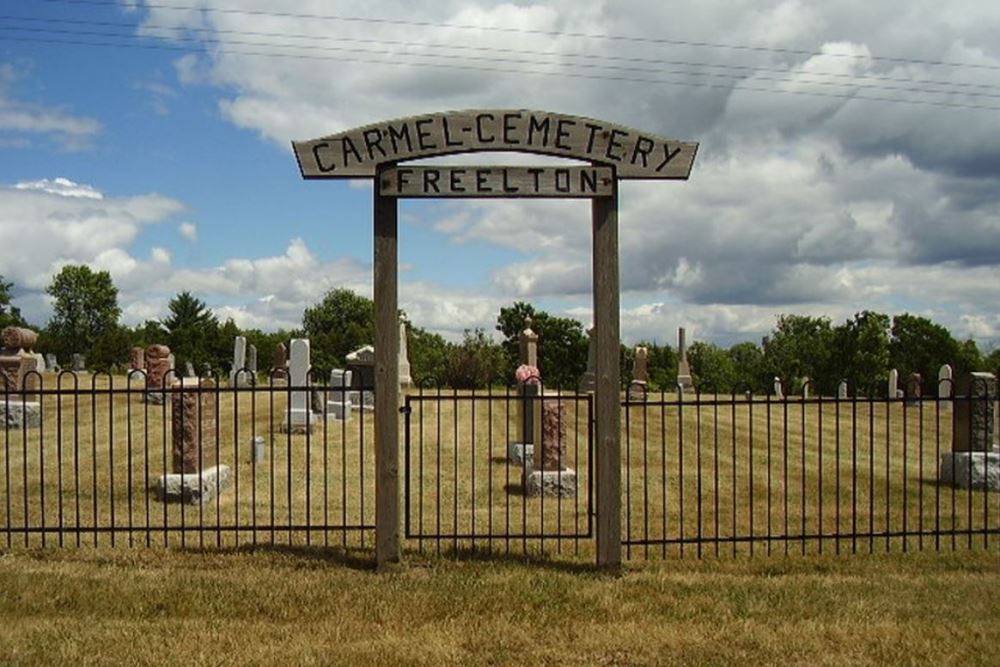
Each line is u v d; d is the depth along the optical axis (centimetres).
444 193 757
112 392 873
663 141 762
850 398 888
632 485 1296
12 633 612
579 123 759
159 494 1165
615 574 777
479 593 714
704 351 6144
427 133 755
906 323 5188
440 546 887
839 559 848
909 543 948
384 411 775
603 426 777
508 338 5616
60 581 732
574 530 1002
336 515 1071
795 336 6531
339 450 1616
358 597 701
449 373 4241
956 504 1207
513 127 757
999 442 1565
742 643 617
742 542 945
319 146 753
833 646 614
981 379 1223
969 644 620
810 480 1369
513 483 1320
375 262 768
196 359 6419
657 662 584
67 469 1345
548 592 719
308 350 1838
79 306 9331
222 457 1509
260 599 695
